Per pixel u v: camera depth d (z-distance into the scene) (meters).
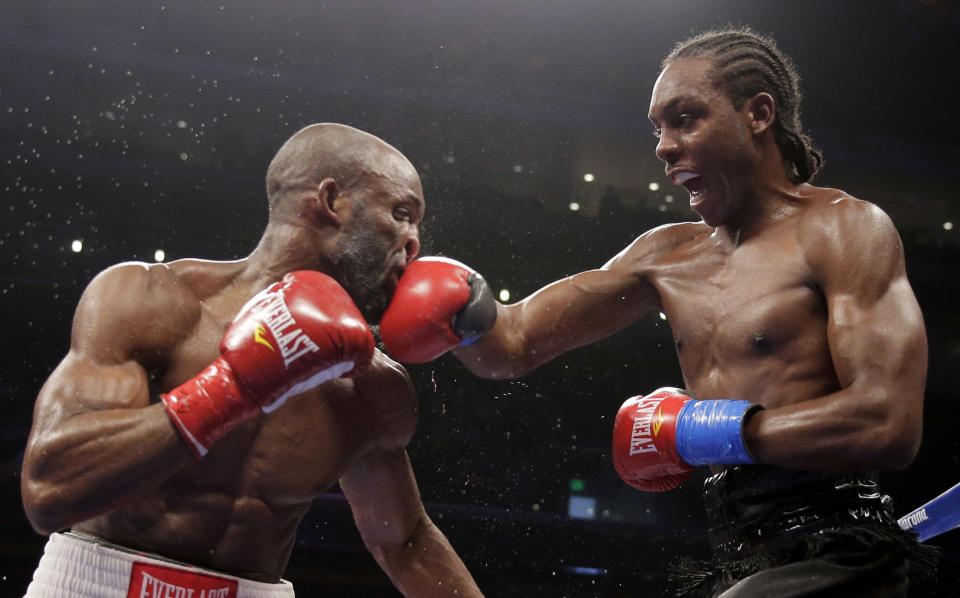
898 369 1.98
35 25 9.06
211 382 1.78
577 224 9.89
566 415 8.52
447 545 2.49
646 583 7.81
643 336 8.99
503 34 9.77
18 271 8.80
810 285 2.19
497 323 2.62
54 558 1.85
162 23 9.26
